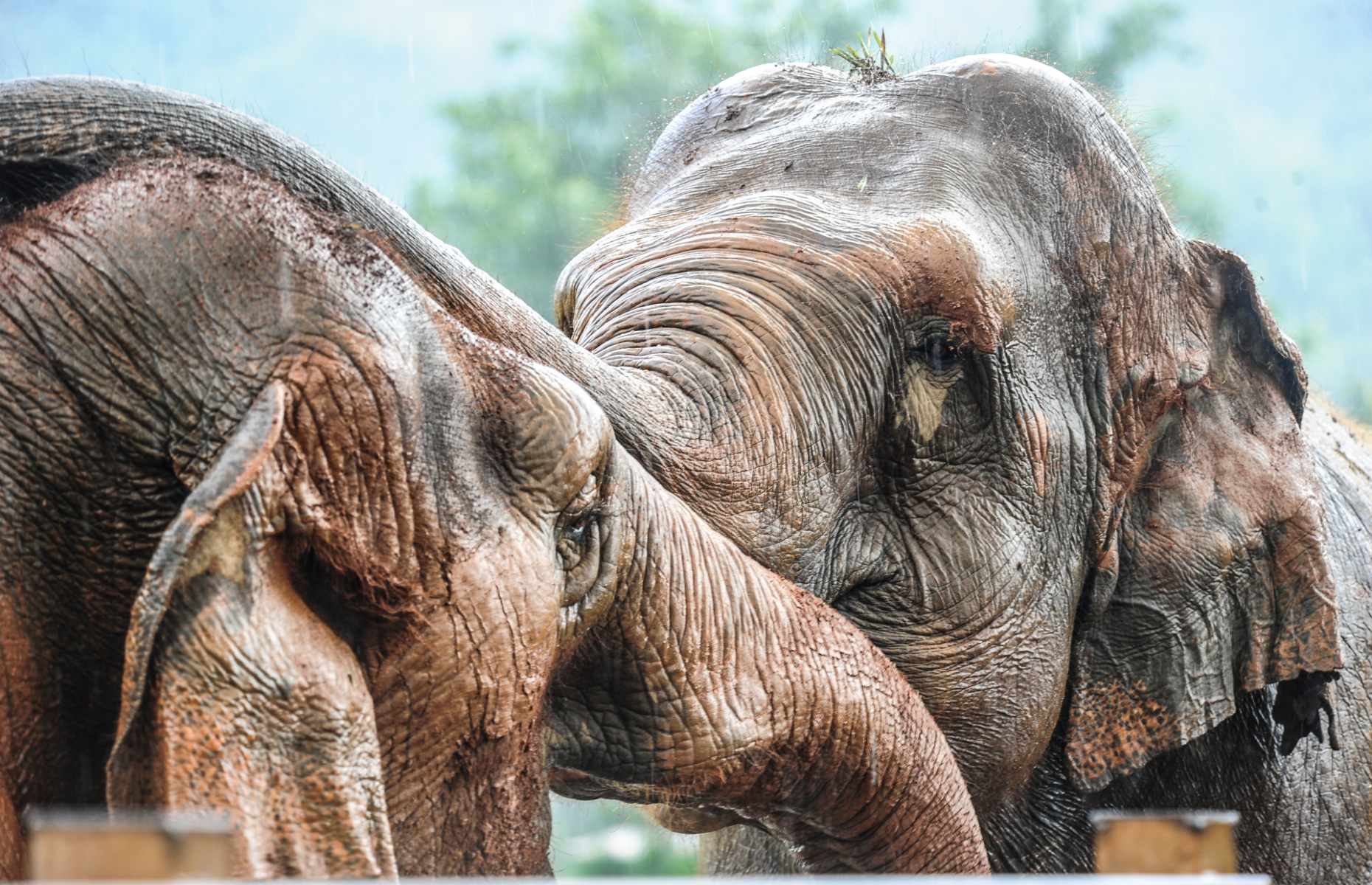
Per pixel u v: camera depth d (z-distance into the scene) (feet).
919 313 18.95
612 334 18.02
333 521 12.10
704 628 14.89
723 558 15.29
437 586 12.55
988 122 20.40
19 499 12.40
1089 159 20.80
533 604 12.98
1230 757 23.29
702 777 14.89
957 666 19.51
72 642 12.67
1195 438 21.98
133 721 10.94
